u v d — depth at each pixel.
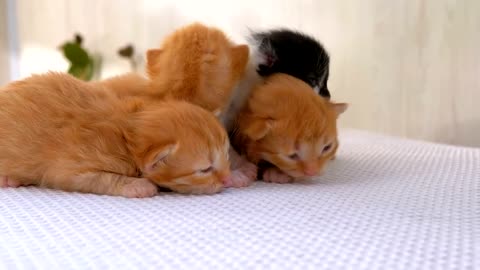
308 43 0.40
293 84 0.36
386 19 0.51
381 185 0.34
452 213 0.29
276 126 0.35
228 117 0.37
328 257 0.25
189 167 0.32
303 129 0.34
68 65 0.76
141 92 0.36
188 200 0.31
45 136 0.33
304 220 0.29
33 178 0.33
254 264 0.25
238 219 0.29
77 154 0.33
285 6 0.57
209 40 0.36
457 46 0.48
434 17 0.49
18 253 0.26
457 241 0.26
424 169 0.37
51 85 0.34
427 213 0.29
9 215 0.29
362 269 0.25
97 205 0.31
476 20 0.47
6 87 0.35
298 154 0.35
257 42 0.39
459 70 0.48
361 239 0.27
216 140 0.33
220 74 0.36
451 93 0.49
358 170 0.37
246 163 0.36
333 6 0.54
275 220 0.29
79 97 0.34
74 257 0.25
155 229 0.28
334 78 0.55
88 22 0.77
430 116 0.50
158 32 0.69
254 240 0.27
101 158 0.33
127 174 0.33
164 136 0.32
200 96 0.36
